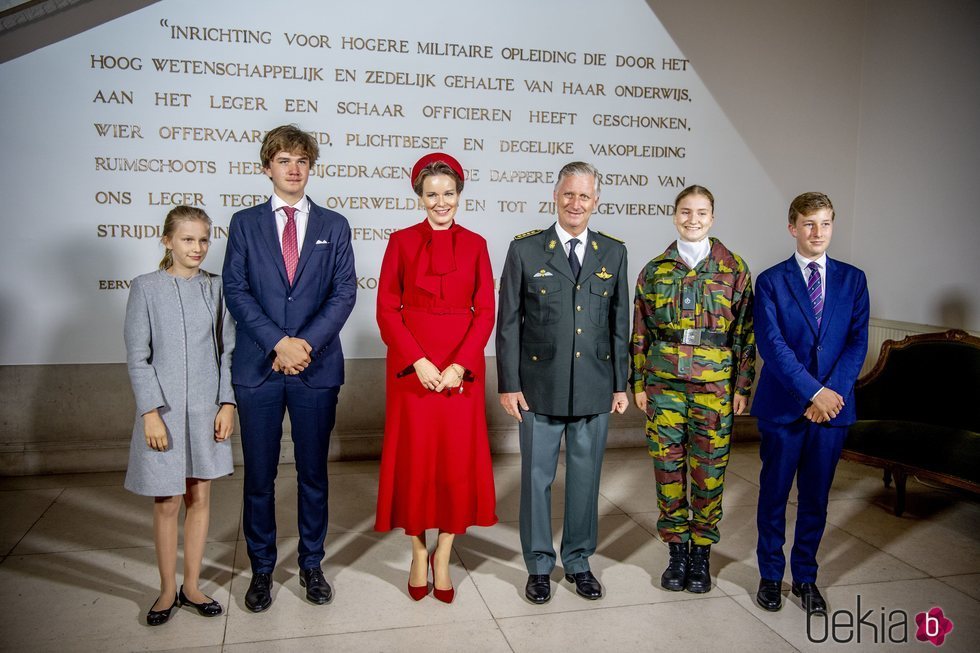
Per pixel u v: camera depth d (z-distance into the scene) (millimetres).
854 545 3168
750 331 2668
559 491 3832
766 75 4637
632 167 4508
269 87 4016
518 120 4328
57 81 3787
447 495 2543
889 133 4539
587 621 2490
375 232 4215
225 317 2525
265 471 2537
